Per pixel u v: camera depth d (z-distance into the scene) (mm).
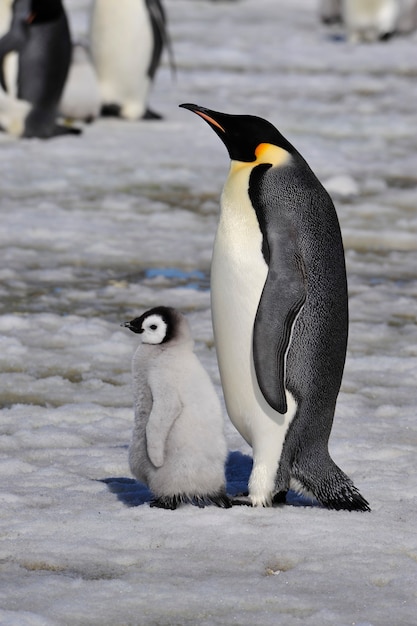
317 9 138375
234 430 21781
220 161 52156
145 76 61344
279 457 17359
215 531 16297
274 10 138250
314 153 54438
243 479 19094
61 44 54562
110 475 19172
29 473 18984
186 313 30406
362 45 102812
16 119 55281
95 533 16172
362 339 28547
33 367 25453
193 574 14914
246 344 17172
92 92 60062
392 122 63781
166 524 16438
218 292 17406
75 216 41219
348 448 20453
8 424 21578
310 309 16859
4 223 39594
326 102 70000
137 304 31281
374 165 52375
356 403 23453
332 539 16109
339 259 17297
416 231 41062
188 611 13828
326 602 14133
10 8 57562
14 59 54219
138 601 14055
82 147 54156
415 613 13859
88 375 25109
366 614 13781
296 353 16875
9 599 13992
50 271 34219
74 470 19297
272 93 73125
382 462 19906
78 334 28000
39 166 49375
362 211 43781
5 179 46594
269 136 17469
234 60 88812
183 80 77375
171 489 16641
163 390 16125
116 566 15195
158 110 65750
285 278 16547
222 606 13992
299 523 16719
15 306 30609
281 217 16875
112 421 21922
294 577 14828
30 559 15281
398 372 25922
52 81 54875
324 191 17547
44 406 22969
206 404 16453
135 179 47719
